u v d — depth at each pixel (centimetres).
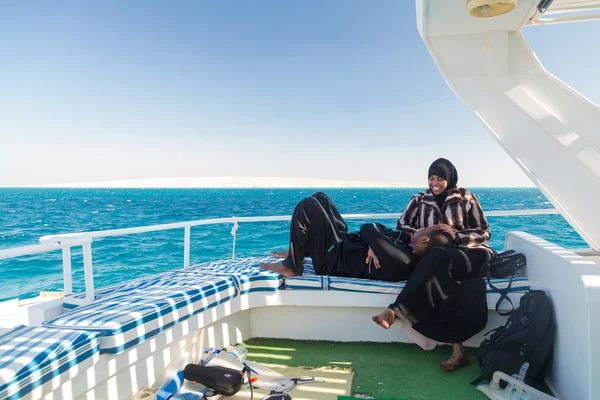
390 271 272
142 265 1482
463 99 320
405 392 224
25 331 183
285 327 304
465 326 245
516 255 275
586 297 179
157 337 217
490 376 225
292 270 293
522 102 304
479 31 312
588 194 279
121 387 200
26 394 145
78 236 249
